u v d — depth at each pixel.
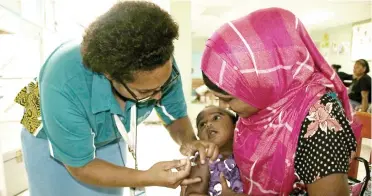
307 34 0.81
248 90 0.80
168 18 0.73
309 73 0.79
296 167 0.79
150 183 0.89
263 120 0.86
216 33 0.85
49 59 0.92
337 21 7.66
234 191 1.03
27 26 2.33
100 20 0.74
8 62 2.38
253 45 0.78
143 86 0.76
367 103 4.51
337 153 0.71
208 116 1.23
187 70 5.31
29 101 1.09
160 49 0.69
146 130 4.75
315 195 0.74
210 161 1.11
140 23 0.68
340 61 8.55
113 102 0.89
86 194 1.17
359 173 2.54
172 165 0.92
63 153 0.86
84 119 0.87
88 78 0.86
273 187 0.88
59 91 0.82
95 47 0.72
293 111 0.79
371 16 6.62
